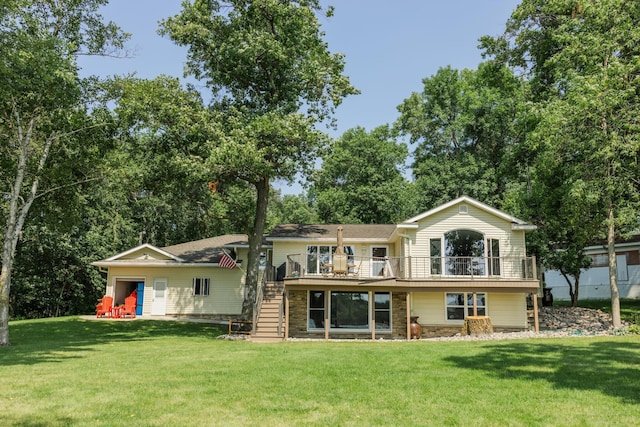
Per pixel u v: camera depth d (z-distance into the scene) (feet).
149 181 83.20
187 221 145.18
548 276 127.24
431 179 133.49
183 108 73.46
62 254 125.08
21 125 66.69
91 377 35.58
